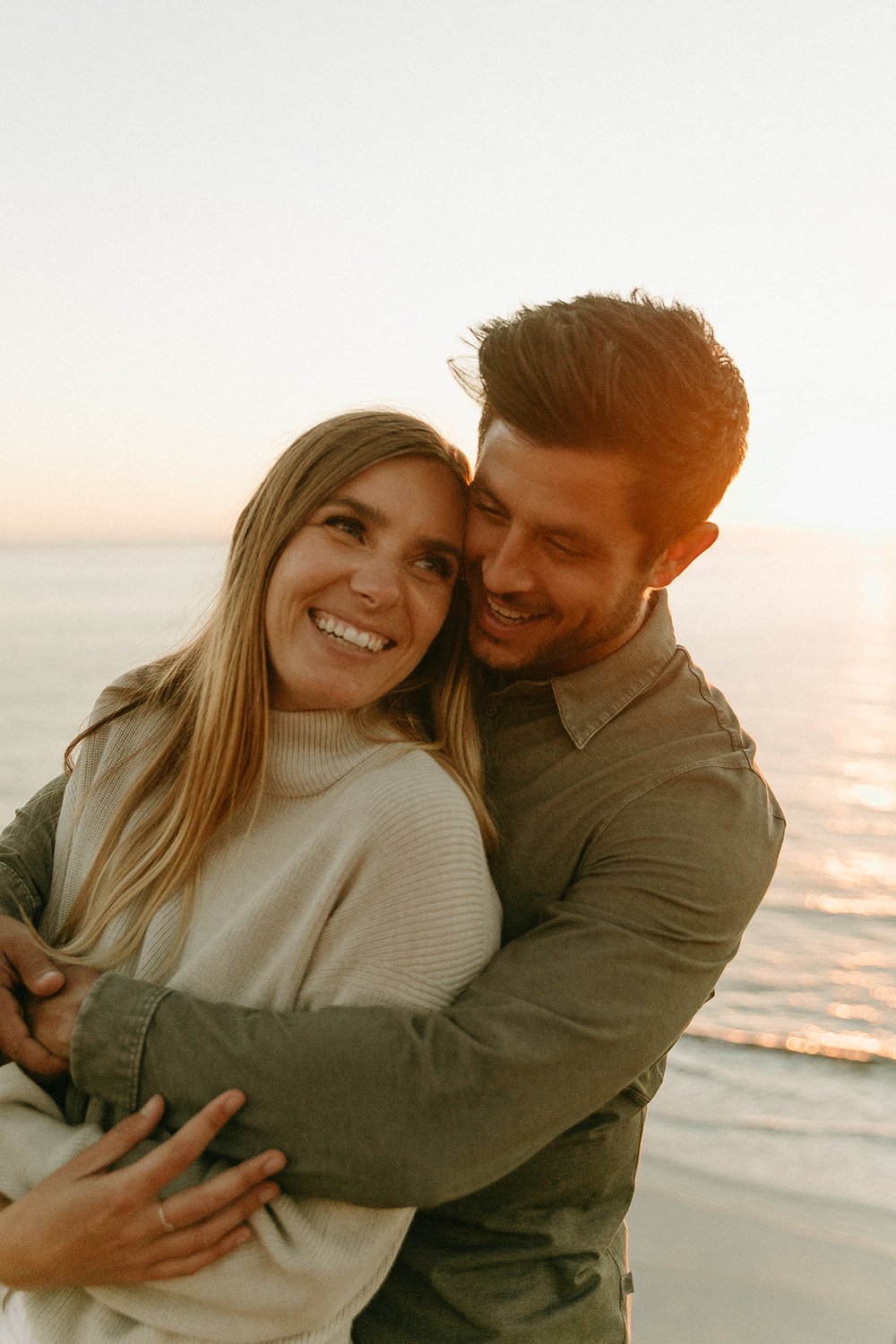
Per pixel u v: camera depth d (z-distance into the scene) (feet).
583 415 5.44
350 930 5.22
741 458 6.15
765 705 111.34
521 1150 4.86
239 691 5.75
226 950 5.37
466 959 5.20
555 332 5.62
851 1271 12.95
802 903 48.88
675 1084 25.30
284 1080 4.68
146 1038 4.91
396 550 5.60
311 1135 4.67
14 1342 5.50
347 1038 4.74
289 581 5.58
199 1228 4.70
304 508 5.64
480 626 6.02
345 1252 4.94
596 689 5.92
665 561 6.11
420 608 5.66
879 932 44.01
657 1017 5.16
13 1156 5.20
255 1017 4.87
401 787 5.38
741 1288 12.62
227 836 5.78
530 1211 5.73
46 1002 5.49
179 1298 4.92
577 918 5.28
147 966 5.66
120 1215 4.65
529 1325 5.57
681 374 5.63
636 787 5.66
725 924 5.46
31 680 139.74
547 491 5.62
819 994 36.60
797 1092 24.66
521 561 5.75
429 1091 4.66
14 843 6.91
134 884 5.84
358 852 5.28
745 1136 21.27
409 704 6.18
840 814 69.72
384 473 5.65
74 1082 5.09
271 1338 4.95
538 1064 4.80
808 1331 11.66
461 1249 5.65
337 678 5.56
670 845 5.43
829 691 118.62
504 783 6.06
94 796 6.51
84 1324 5.20
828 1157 20.03
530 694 6.11
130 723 6.64
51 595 335.88
